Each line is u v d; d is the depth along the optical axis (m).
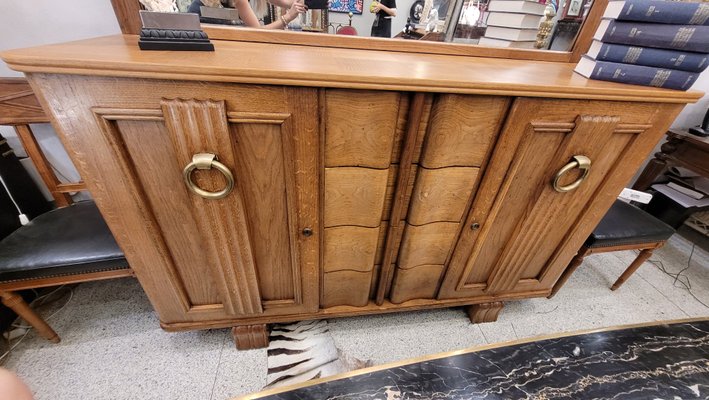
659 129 0.72
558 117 0.65
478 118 0.62
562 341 0.73
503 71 0.69
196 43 0.59
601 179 0.79
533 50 0.91
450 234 0.84
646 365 0.69
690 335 0.76
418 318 1.16
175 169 0.58
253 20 0.80
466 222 0.82
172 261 0.73
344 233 0.77
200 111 0.50
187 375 0.92
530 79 0.63
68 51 0.49
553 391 0.63
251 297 0.84
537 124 0.64
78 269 0.79
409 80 0.53
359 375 0.63
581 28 0.89
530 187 0.77
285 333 1.06
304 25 0.87
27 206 1.06
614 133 0.70
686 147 1.40
